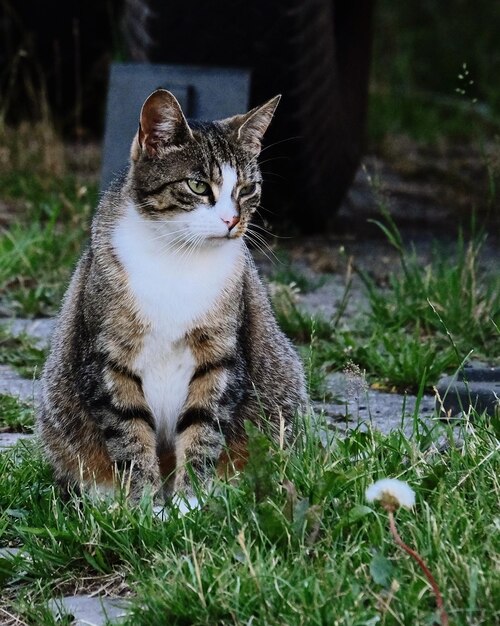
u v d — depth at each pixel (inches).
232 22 413.7
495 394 286.8
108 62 653.9
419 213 581.0
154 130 263.4
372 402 328.5
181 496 242.7
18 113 653.9
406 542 218.5
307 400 293.7
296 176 465.7
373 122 772.0
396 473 246.4
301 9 410.6
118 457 258.2
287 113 435.8
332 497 232.8
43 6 631.2
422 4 916.6
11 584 222.1
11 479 262.7
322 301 424.8
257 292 283.7
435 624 193.8
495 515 223.8
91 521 232.2
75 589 221.0
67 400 267.0
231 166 268.4
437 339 374.3
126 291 253.6
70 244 457.1
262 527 220.8
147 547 224.8
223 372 260.5
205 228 260.2
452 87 869.8
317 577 204.4
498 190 574.9
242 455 274.8
